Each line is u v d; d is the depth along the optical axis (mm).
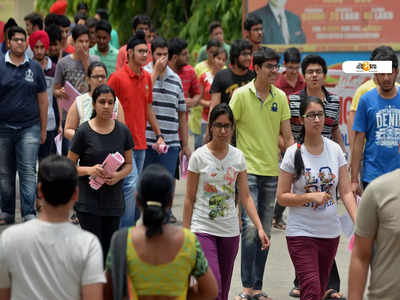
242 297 19078
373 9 34406
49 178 10477
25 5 51000
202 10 49531
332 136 21312
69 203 10664
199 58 35031
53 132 27844
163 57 24953
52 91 27562
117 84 22578
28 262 10367
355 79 31266
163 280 10641
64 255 10406
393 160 18906
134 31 33375
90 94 20594
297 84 24672
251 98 19438
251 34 29766
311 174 16297
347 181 16594
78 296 10492
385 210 10922
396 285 10922
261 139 19438
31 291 10359
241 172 16688
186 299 10977
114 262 10641
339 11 34594
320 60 20641
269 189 19562
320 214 16250
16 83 24969
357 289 11422
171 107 25484
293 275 21438
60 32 28984
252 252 18953
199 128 33812
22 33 24828
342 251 23656
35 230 10453
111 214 18203
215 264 16109
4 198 25875
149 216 10477
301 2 34719
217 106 16281
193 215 16625
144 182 10781
